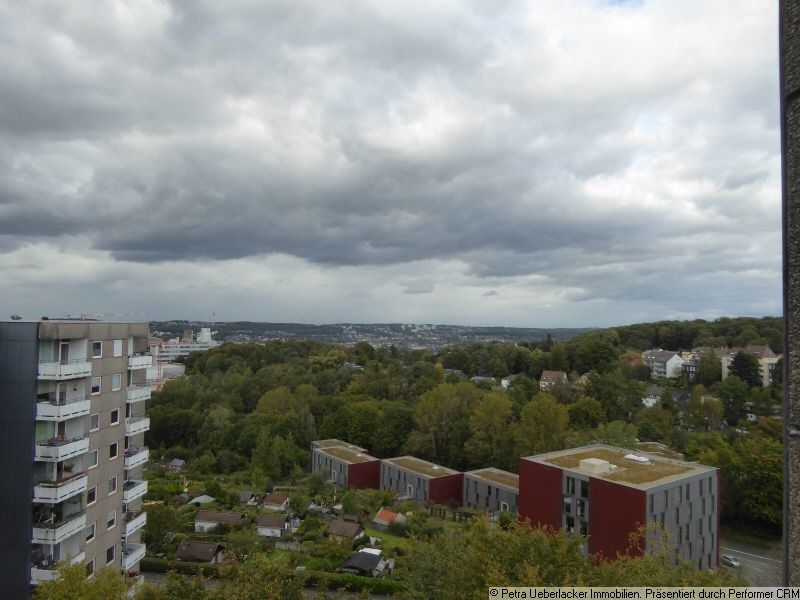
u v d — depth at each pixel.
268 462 80.31
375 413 94.44
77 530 28.02
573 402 92.38
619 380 94.75
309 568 44.59
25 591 26.17
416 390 110.69
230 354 156.12
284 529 54.41
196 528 54.50
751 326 154.75
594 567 19.75
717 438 67.25
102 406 31.06
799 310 4.54
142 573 42.94
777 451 56.56
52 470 27.64
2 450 26.64
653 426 81.69
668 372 143.00
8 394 26.94
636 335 179.75
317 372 136.25
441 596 21.11
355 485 76.00
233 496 65.12
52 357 28.02
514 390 98.12
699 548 42.56
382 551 48.44
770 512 53.72
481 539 20.50
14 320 27.75
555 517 45.53
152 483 71.44
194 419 94.81
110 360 31.80
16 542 26.38
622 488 40.69
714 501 44.44
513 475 68.25
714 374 120.31
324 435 94.94
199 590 18.50
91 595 21.47
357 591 40.31
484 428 79.44
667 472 44.31
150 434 94.50
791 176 4.68
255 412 98.94
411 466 73.75
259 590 18.58
